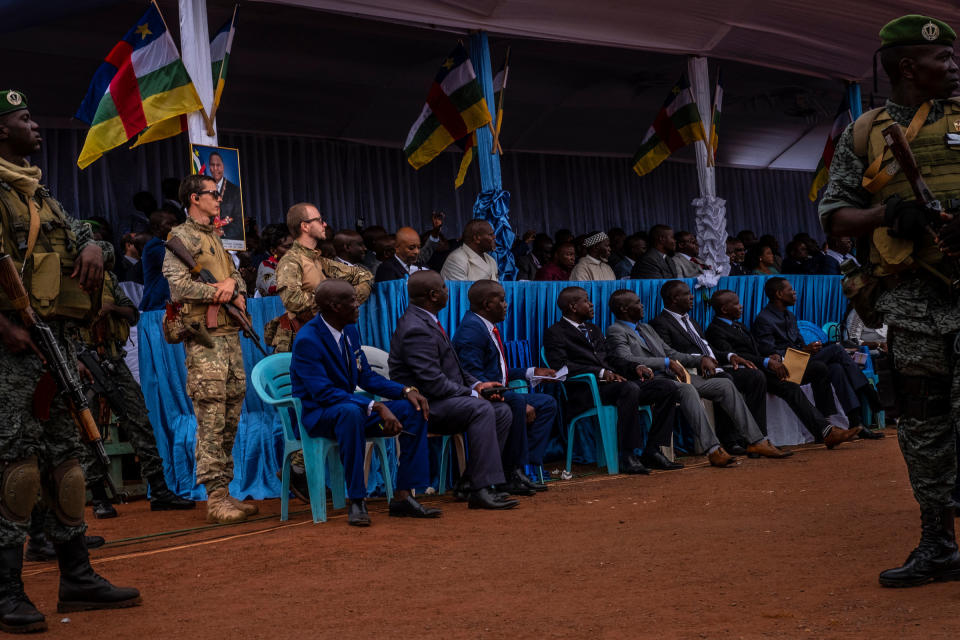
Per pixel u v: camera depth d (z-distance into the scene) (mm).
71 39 9133
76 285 3502
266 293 8312
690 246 10125
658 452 7520
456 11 8547
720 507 5301
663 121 10445
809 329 9578
